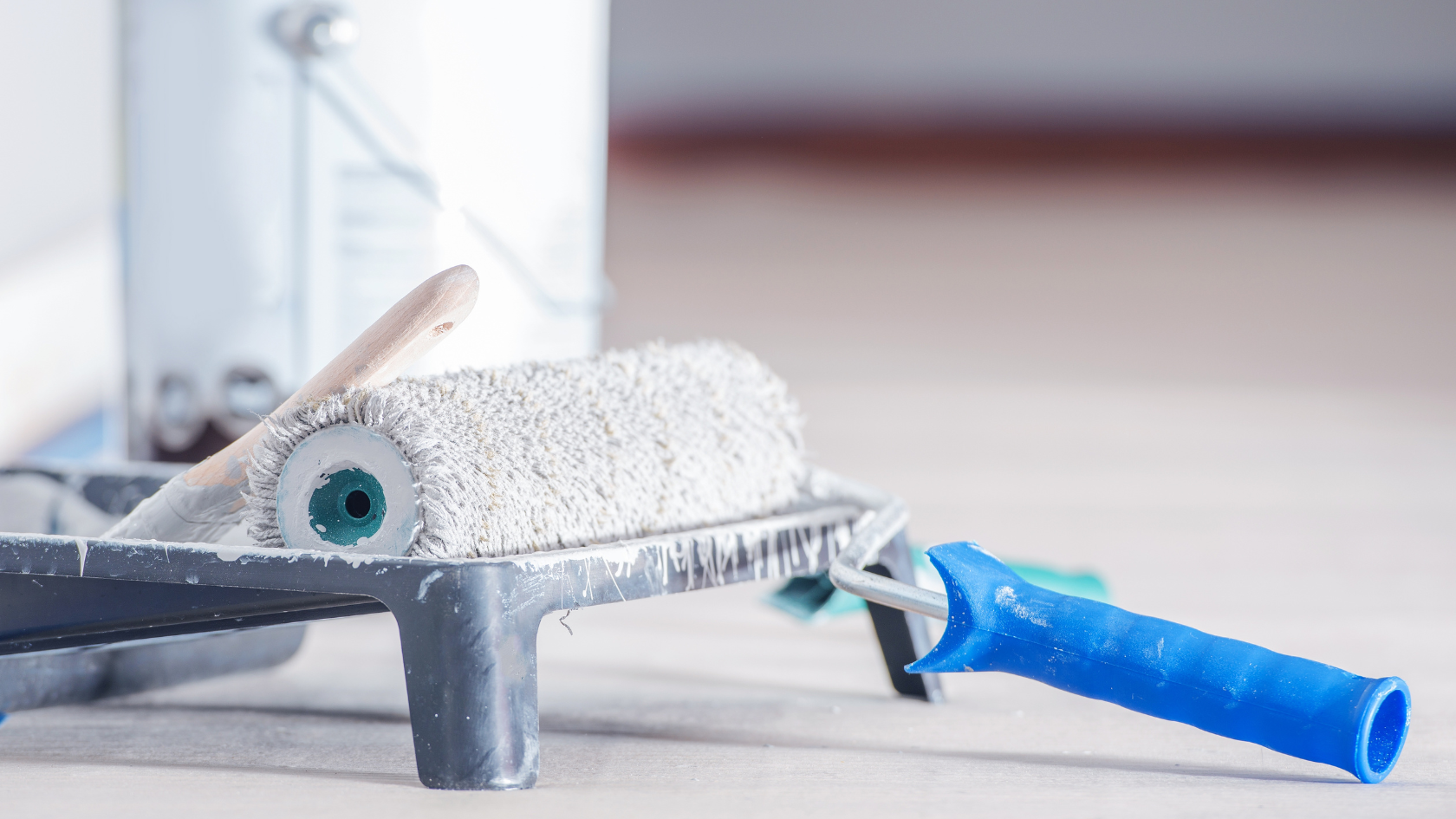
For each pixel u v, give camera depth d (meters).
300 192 1.58
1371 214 10.09
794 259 8.23
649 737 1.27
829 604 1.44
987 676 1.43
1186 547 2.00
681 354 1.31
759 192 11.23
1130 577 1.77
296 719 1.31
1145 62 12.07
